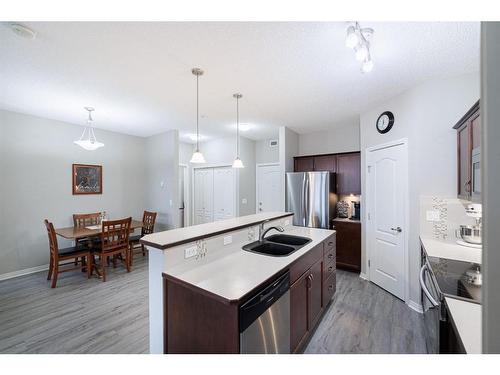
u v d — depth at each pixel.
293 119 3.88
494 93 0.48
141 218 5.24
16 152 3.58
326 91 2.72
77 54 1.97
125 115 3.70
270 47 1.87
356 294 2.93
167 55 1.98
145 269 3.82
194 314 1.40
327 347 1.95
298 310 1.85
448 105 2.35
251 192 5.62
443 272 1.58
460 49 1.89
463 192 2.10
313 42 1.80
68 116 3.76
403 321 2.33
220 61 2.08
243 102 3.09
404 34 1.70
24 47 1.86
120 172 4.89
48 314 2.47
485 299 0.48
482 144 0.49
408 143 2.66
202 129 4.62
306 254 2.01
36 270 3.74
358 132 4.20
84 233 3.42
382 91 2.72
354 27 1.57
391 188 2.92
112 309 2.57
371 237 3.29
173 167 4.70
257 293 1.37
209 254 1.85
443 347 1.24
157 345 1.60
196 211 6.25
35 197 3.76
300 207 3.98
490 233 0.48
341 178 4.08
